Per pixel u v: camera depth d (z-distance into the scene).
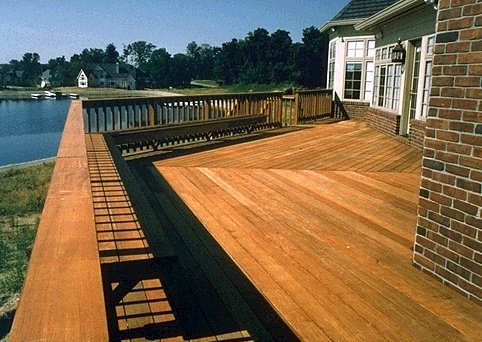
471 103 2.76
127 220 2.98
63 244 1.51
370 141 9.75
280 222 4.39
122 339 2.38
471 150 2.78
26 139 31.22
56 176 2.45
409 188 5.82
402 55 9.58
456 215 2.94
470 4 2.73
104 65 118.81
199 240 3.87
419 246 3.31
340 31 14.26
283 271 3.27
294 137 10.34
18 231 8.12
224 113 10.23
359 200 5.22
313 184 5.97
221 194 5.39
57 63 137.25
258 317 2.63
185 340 2.39
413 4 8.10
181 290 2.94
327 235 4.05
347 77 14.48
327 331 2.50
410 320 2.63
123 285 2.36
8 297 5.44
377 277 3.20
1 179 12.97
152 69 114.56
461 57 2.81
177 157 7.75
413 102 9.47
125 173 4.53
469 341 2.43
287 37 72.62
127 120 7.70
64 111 59.69
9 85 127.12
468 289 2.88
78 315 1.08
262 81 73.69
